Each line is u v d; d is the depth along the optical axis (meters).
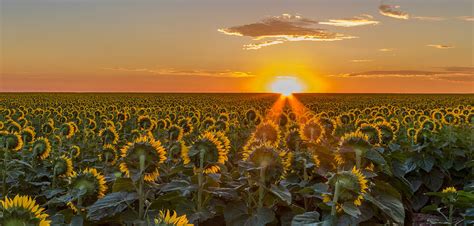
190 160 6.33
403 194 10.02
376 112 26.41
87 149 12.66
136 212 6.01
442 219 10.19
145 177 6.16
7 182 9.21
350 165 7.00
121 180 6.11
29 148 11.70
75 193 6.06
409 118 22.48
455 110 26.86
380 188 6.88
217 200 6.67
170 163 8.15
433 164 11.38
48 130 15.84
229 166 9.84
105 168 9.58
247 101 77.75
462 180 12.21
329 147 8.72
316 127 9.17
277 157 6.24
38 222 3.40
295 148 9.10
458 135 13.16
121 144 12.82
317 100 90.31
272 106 57.38
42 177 9.95
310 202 7.59
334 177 5.45
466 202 7.27
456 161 12.04
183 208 6.23
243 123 18.41
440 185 11.43
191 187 6.24
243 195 6.80
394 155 9.46
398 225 6.57
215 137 6.63
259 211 6.23
